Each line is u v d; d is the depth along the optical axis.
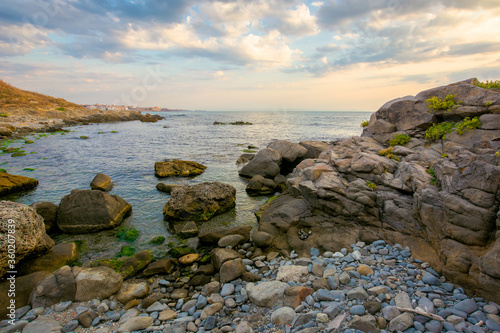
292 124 92.88
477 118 13.91
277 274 8.70
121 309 7.92
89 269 8.90
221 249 10.47
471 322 6.13
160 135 56.94
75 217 13.30
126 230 13.59
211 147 41.12
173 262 10.54
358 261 9.28
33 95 111.44
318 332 6.00
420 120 16.81
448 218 8.41
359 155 13.72
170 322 7.18
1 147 36.12
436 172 10.62
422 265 8.48
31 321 7.19
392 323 6.09
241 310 7.40
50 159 29.92
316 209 12.58
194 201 15.15
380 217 11.11
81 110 105.31
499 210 7.20
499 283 6.67
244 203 17.73
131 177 23.39
